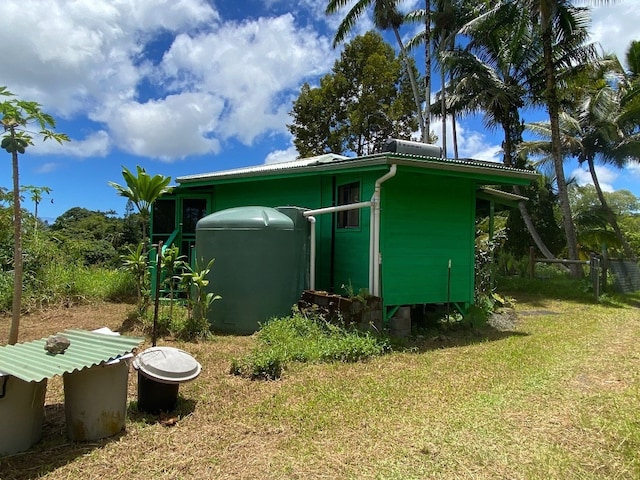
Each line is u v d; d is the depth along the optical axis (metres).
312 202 8.24
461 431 3.36
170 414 3.60
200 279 6.20
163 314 6.48
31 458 2.87
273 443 3.15
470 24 15.98
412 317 8.00
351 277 7.34
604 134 18.14
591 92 18.72
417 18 18.70
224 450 3.04
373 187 6.91
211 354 5.34
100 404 3.13
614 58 18.12
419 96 21.02
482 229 16.97
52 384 4.24
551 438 3.26
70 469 2.76
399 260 6.94
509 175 7.12
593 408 3.85
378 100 22.98
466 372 4.88
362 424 3.47
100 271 10.81
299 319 6.13
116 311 8.20
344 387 4.30
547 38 14.48
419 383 4.46
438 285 7.36
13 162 4.24
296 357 5.15
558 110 15.59
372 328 6.27
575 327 7.86
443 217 7.43
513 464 2.88
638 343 6.57
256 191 9.12
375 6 17.95
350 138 23.47
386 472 2.78
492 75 17.34
